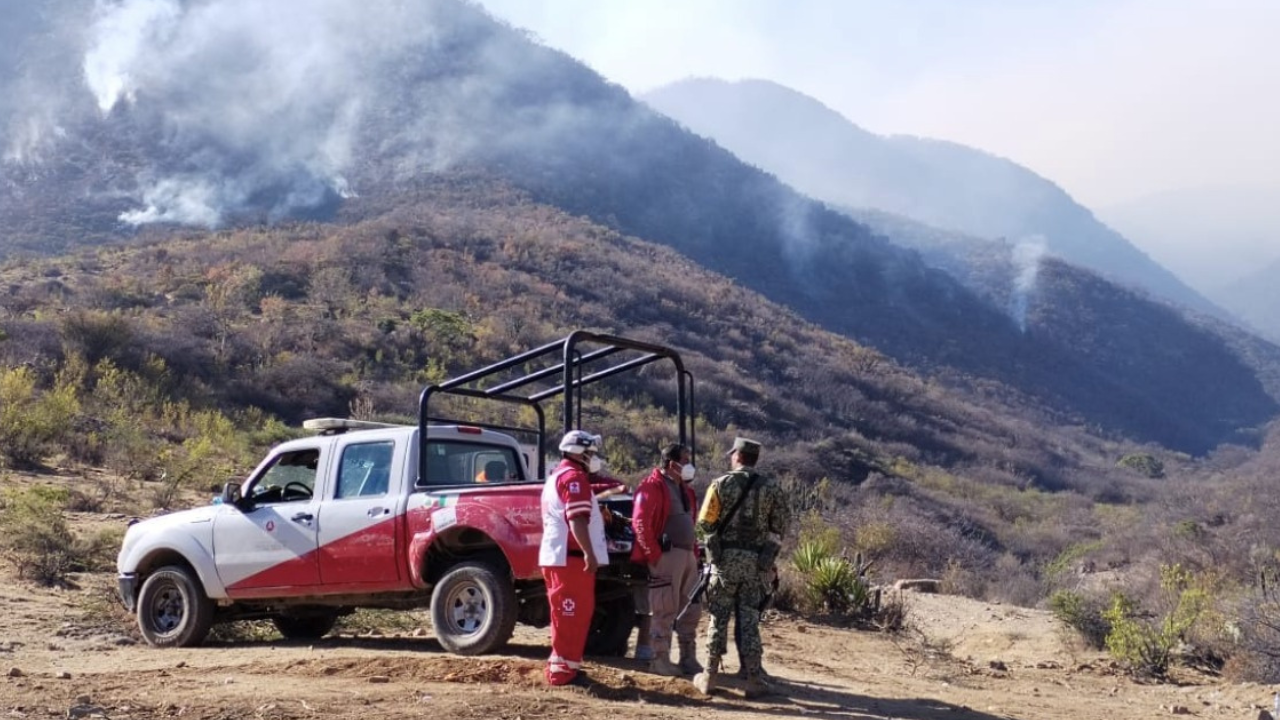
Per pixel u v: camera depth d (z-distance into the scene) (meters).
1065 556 42.97
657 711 8.16
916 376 139.75
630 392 74.69
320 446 10.86
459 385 10.54
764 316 130.50
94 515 19.88
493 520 9.75
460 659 9.40
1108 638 14.51
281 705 7.72
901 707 9.47
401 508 10.23
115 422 32.00
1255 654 13.73
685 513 9.55
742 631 8.93
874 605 17.41
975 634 17.48
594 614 10.77
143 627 11.23
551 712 7.85
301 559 10.61
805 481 60.44
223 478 26.19
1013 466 101.81
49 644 10.82
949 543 32.88
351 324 71.25
